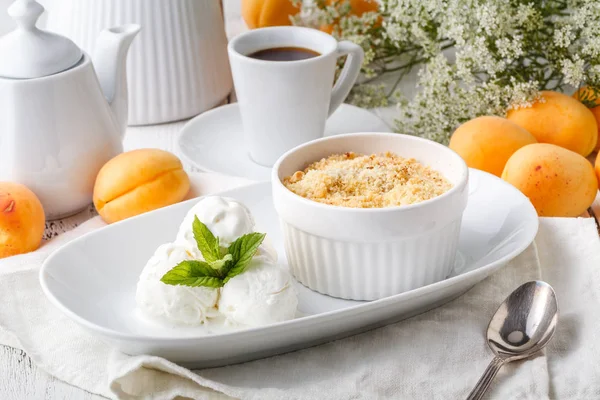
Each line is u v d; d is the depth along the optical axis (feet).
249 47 2.85
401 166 2.39
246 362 2.22
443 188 2.33
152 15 2.89
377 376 2.17
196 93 3.01
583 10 2.73
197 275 2.21
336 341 2.25
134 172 2.56
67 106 2.57
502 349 2.22
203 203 2.30
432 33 2.95
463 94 2.83
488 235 2.44
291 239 2.34
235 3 3.62
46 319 2.32
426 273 2.32
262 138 2.80
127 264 2.37
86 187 2.64
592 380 2.17
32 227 2.50
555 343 2.24
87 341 2.28
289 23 3.16
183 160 2.81
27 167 2.58
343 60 3.10
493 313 2.30
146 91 2.95
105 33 2.70
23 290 2.37
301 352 2.23
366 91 3.11
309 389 2.15
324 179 2.34
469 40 2.80
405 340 2.24
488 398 2.15
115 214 2.57
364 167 2.39
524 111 2.76
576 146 2.74
